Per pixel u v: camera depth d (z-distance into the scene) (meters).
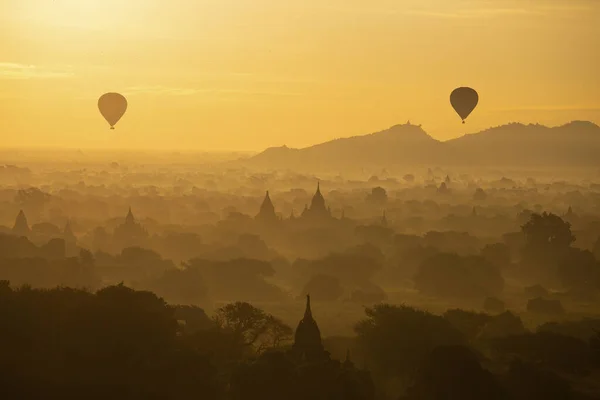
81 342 172.12
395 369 194.75
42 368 163.25
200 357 168.00
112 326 177.25
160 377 161.38
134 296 195.50
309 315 179.75
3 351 165.38
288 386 159.12
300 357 174.62
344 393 157.50
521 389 177.00
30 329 173.50
